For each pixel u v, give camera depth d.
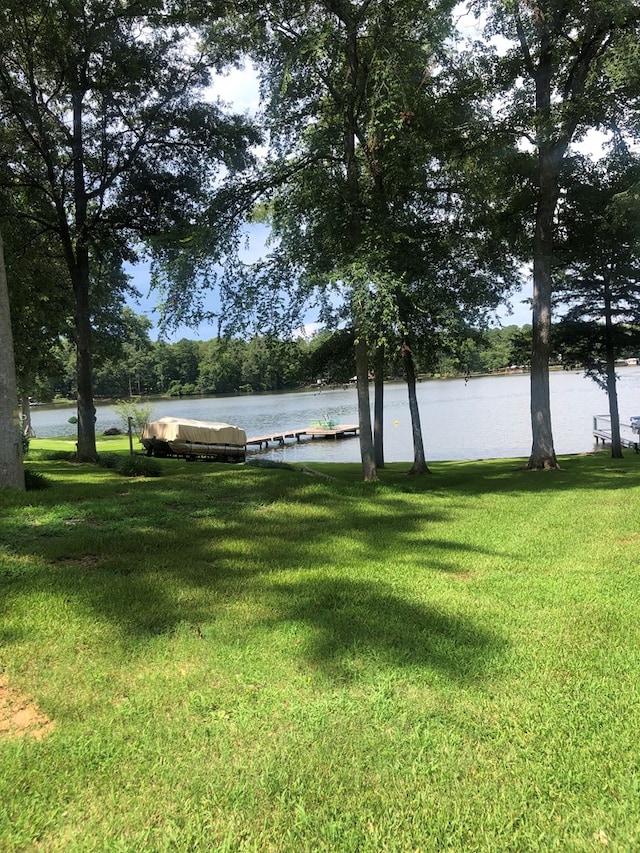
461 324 13.70
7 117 16.19
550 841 2.35
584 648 4.02
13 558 5.74
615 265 19.36
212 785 2.65
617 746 2.93
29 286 19.14
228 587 5.20
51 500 8.34
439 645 4.05
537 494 11.45
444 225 15.45
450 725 3.12
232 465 17.03
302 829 2.41
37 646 3.89
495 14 14.59
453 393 78.75
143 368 95.00
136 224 17.75
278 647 3.99
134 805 2.54
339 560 6.27
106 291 22.91
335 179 12.70
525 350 22.98
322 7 12.34
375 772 2.75
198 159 17.62
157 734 3.01
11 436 8.89
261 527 7.64
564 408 49.97
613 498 10.54
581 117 14.42
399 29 11.21
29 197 17.45
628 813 2.49
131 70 15.71
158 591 4.98
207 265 12.52
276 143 13.18
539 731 3.06
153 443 26.80
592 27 13.81
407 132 12.41
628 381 81.19
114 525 7.29
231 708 3.26
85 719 3.14
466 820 2.46
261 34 12.71
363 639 4.12
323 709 3.25
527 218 17.30
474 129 14.77
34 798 2.56
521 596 5.09
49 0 14.35
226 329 12.88
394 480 14.73
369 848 2.32
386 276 10.71
